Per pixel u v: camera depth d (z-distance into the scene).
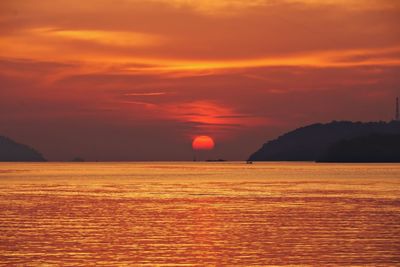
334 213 81.75
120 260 48.66
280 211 84.81
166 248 53.84
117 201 103.31
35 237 59.97
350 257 49.75
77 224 70.25
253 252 51.94
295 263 47.59
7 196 115.62
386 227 67.12
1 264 47.06
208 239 58.81
